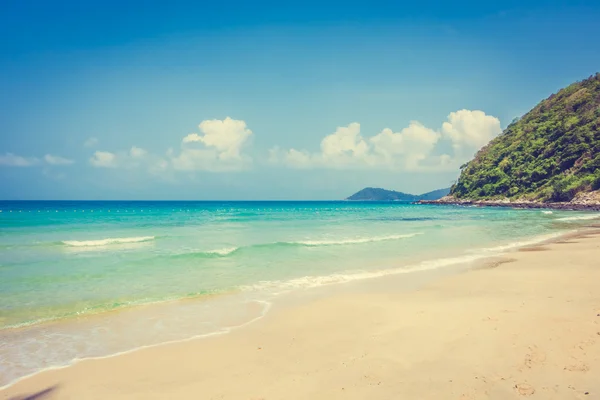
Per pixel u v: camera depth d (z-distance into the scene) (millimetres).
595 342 6621
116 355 7039
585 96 99750
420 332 7738
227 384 5848
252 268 15211
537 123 109125
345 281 13086
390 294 11227
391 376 5844
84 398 5547
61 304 10141
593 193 73000
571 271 13555
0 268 14578
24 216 47844
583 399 4914
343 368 6223
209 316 9320
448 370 5938
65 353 7133
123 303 10305
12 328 8422
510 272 13805
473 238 25297
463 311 9008
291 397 5348
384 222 41125
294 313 9500
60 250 19109
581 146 85312
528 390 5203
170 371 6363
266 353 7023
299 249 19984
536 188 91938
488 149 121938
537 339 6910
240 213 65188
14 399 5520
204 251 18266
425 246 21453
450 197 126562
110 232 27828
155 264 15695
